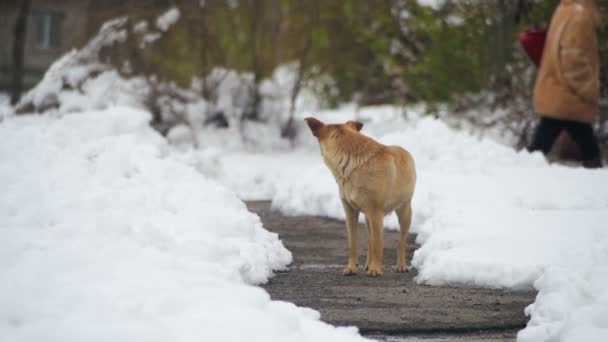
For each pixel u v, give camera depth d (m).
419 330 7.31
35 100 24.17
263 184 18.61
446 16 24.06
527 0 22.72
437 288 8.97
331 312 7.88
